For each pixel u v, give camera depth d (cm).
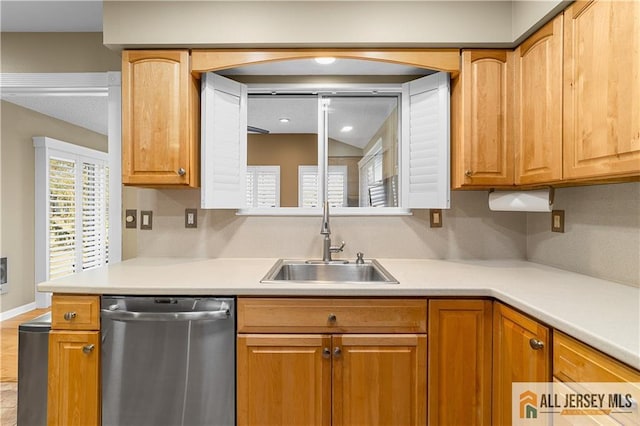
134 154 182
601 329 95
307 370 146
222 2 181
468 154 182
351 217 220
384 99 231
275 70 215
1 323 358
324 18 181
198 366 146
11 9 208
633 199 141
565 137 145
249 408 145
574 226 174
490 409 145
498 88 182
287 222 220
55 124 438
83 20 221
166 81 182
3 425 193
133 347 146
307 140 233
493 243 217
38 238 412
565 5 144
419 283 150
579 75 137
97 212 500
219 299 146
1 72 234
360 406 145
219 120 197
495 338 143
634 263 142
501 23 179
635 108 113
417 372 145
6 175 376
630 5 114
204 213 220
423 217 219
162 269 183
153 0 181
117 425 147
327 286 146
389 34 181
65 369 147
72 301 148
